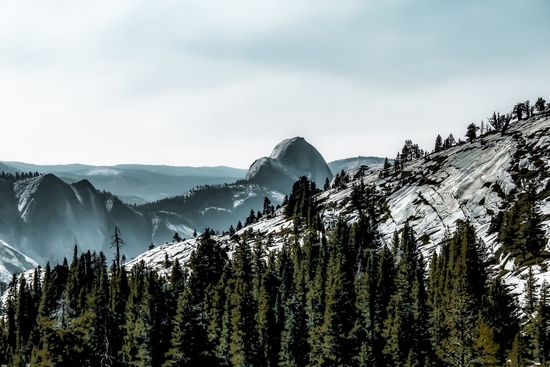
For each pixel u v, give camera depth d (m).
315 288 84.50
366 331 77.31
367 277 83.31
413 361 63.00
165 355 66.56
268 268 102.06
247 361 69.94
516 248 93.75
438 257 113.31
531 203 107.12
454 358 54.69
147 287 82.94
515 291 78.69
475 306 69.00
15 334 121.44
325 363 68.94
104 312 70.50
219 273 109.69
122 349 75.50
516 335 57.50
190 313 68.62
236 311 71.88
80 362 48.66
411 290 84.38
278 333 77.56
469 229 105.44
